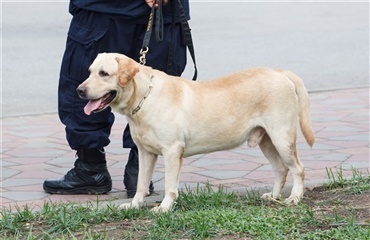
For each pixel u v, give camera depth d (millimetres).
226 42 25094
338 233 8617
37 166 12602
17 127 15469
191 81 9961
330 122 15094
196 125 9758
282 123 9930
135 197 10070
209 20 29781
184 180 11625
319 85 19266
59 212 9531
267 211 9445
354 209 9641
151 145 9719
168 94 9617
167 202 9695
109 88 9305
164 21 10617
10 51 23328
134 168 10938
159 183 11562
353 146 13312
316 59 22562
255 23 29047
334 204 9938
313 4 34438
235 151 13250
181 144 9695
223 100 9852
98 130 10875
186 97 9703
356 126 14750
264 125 9984
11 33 26391
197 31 27219
